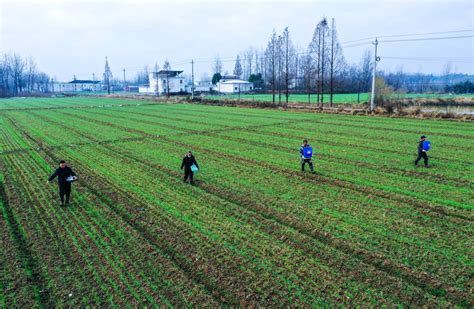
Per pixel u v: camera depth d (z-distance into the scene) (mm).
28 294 9555
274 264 10867
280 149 27812
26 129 41375
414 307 8781
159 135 35625
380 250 11531
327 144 29141
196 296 9406
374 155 24875
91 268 10797
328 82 104250
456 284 9641
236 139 32562
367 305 8883
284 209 15148
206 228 13484
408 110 47281
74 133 37812
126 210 15453
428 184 18219
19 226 13898
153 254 11617
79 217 14719
